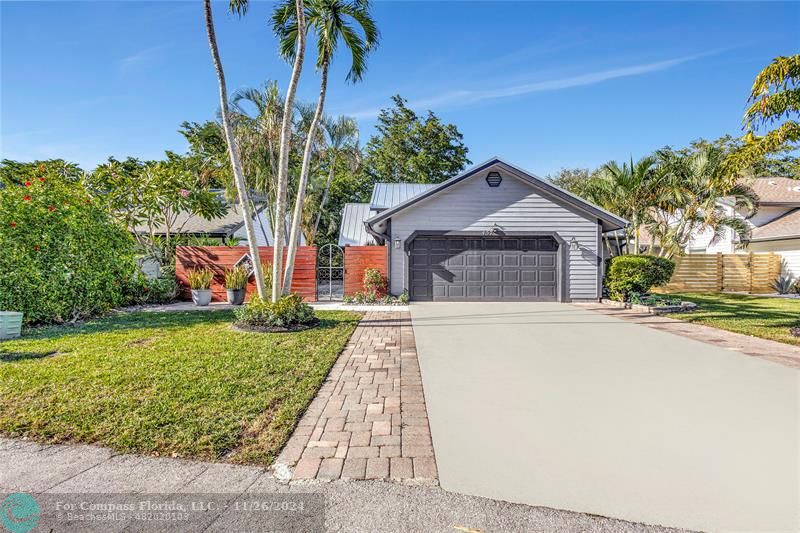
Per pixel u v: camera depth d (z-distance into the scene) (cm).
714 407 385
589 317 954
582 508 232
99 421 335
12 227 791
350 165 2098
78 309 864
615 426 342
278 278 786
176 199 1271
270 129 1634
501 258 1282
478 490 248
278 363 515
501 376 484
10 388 410
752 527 217
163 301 1217
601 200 1599
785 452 297
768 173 2445
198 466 271
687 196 1407
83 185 1170
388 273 1270
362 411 371
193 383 430
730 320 898
